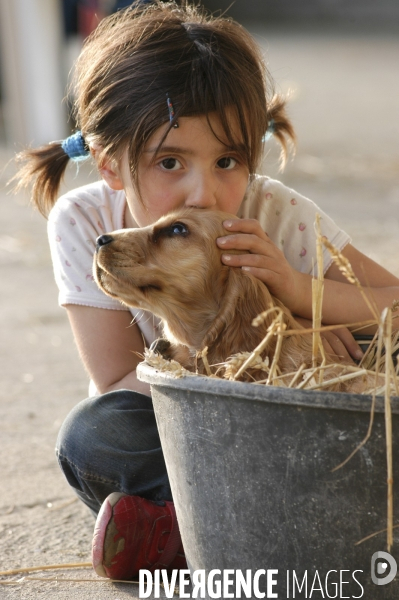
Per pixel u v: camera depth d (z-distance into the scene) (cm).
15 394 507
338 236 336
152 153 287
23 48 1417
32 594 275
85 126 312
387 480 204
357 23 4069
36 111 1440
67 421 298
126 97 286
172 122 278
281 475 213
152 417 295
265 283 294
